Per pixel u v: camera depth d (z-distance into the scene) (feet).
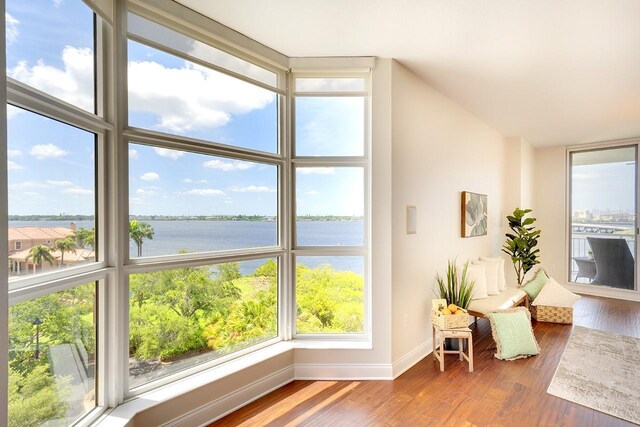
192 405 6.79
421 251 10.41
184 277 7.23
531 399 7.79
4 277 3.81
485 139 14.99
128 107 6.34
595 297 18.15
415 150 10.05
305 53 8.62
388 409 7.42
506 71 9.52
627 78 9.85
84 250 5.64
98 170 5.93
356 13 6.79
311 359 8.79
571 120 14.38
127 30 6.29
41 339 4.87
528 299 14.48
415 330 10.04
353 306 9.32
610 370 9.27
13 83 4.25
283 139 9.05
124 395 6.28
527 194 18.95
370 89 9.02
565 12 6.59
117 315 6.14
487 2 6.33
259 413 7.32
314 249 9.23
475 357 10.21
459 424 6.86
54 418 5.07
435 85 10.69
